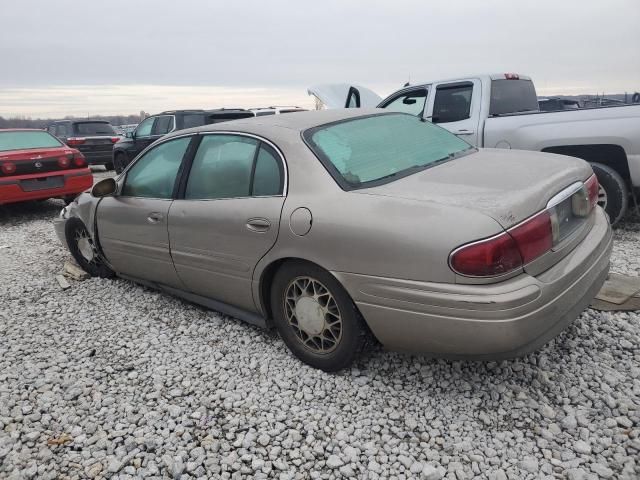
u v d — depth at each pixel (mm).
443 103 6574
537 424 2537
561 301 2506
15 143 8734
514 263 2365
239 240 3223
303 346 3170
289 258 3008
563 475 2215
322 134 3205
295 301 3096
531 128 5645
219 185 3451
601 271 2932
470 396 2787
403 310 2545
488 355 2441
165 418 2799
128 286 4797
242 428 2676
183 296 4055
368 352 3035
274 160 3145
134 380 3199
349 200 2756
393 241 2514
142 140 12852
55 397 3064
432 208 2502
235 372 3205
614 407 2600
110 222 4340
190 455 2506
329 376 3059
